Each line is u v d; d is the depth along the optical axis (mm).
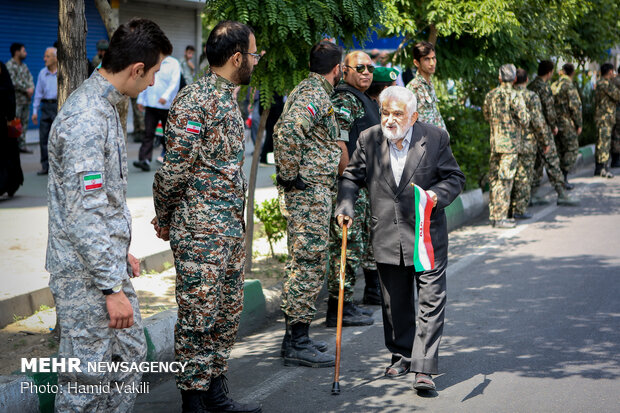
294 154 4707
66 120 3117
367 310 5992
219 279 3877
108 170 3219
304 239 4844
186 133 3727
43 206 8961
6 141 9156
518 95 8875
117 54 3201
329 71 4910
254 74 5902
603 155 13367
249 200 6402
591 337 5316
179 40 20547
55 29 17750
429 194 4297
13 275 5902
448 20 8406
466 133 10133
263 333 5598
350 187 4574
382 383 4590
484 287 6648
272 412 4195
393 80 5930
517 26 9250
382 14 6270
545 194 11586
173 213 3900
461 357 4980
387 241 4449
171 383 4645
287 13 5453
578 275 6969
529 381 4551
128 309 3219
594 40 13102
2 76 8945
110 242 3162
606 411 4109
